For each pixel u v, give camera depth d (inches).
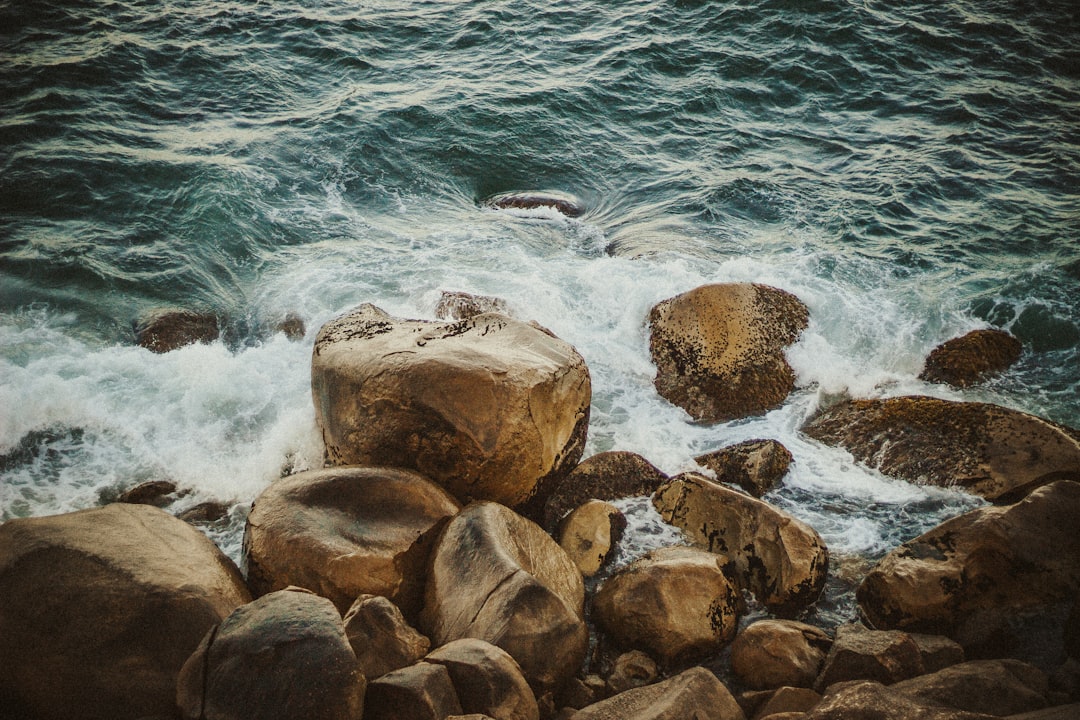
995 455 327.6
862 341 414.6
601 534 299.9
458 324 342.0
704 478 313.3
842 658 241.1
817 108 637.3
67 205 481.7
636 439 363.9
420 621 250.4
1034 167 561.0
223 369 384.5
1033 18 738.8
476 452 286.5
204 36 673.0
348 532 261.9
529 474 298.8
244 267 458.9
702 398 382.3
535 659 229.6
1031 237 490.6
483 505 269.6
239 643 197.5
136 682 219.1
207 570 247.8
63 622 224.7
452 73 655.8
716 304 399.5
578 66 670.5
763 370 390.0
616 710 220.1
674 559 275.3
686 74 665.6
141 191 497.4
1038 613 263.7
